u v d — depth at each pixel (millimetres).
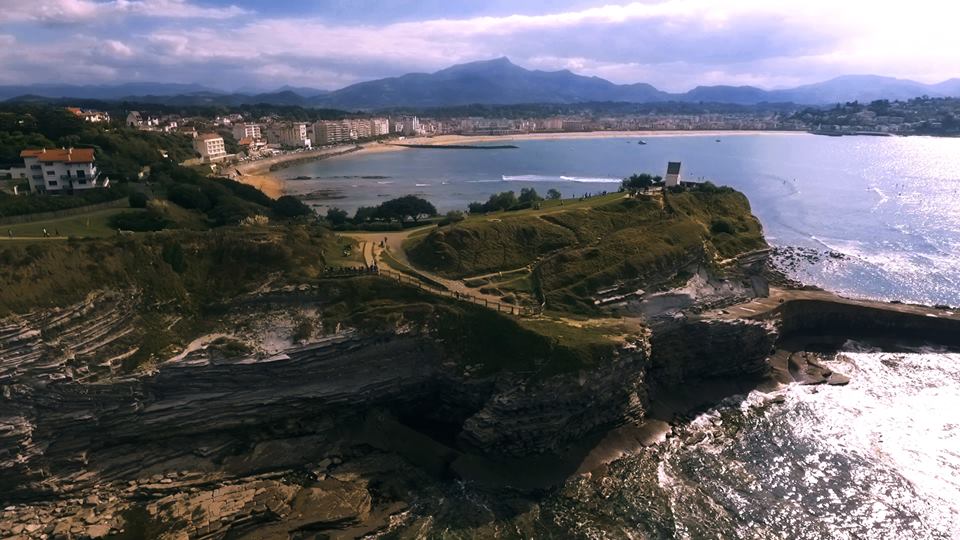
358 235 106062
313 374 67875
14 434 53781
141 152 148250
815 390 80750
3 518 52438
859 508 57375
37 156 109188
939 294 113125
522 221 101000
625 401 71000
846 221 172250
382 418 69250
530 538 53750
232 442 63875
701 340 82250
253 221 98500
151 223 94688
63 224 89688
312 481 59406
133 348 62938
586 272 87312
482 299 78875
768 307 92125
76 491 56312
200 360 63594
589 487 60625
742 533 54344
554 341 69562
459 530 54438
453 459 63812
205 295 72500
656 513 56875
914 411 74938
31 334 56312
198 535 51156
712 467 63938
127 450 60812
